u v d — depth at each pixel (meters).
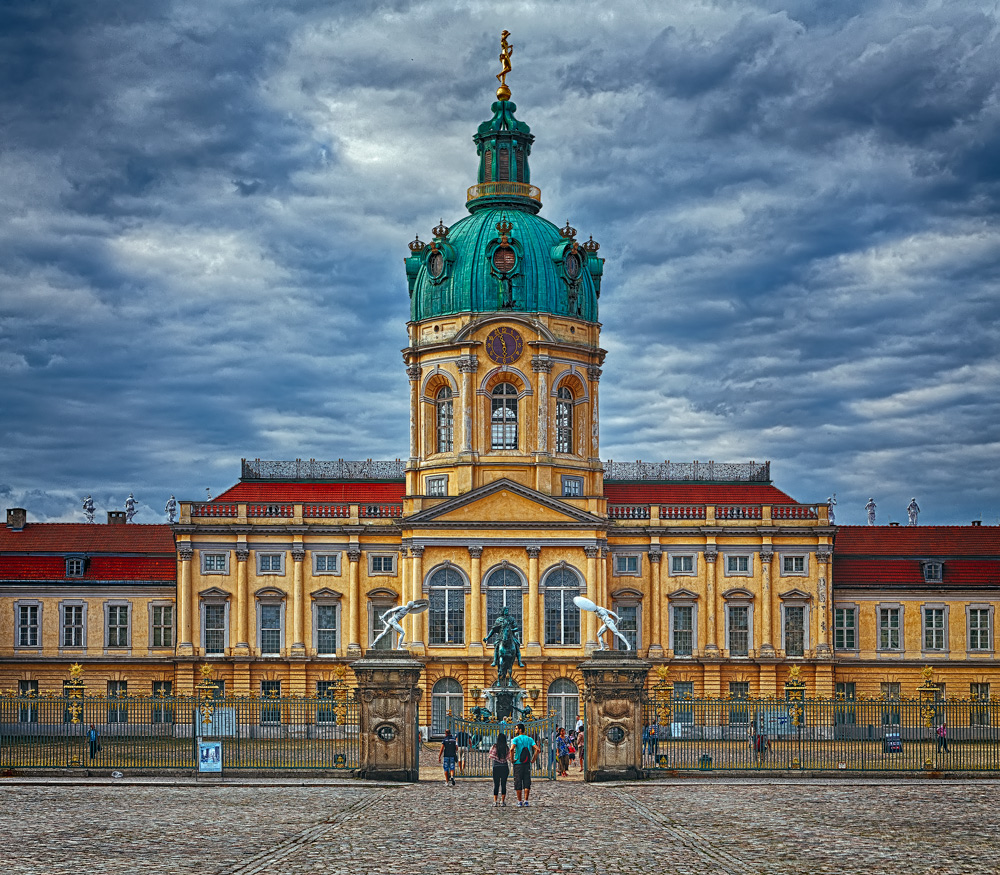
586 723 63.53
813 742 71.56
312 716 83.62
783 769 63.94
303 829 45.22
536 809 50.97
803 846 41.56
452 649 112.62
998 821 47.53
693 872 36.91
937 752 77.19
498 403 118.06
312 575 116.00
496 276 117.56
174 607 117.56
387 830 45.00
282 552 116.12
